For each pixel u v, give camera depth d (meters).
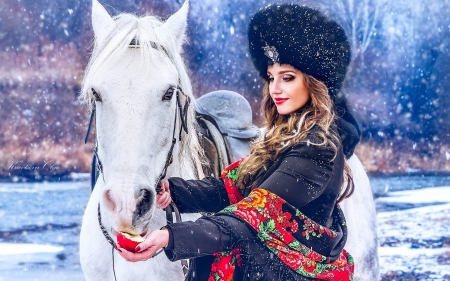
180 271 2.29
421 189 12.20
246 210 1.80
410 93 18.59
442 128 18.05
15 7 16.77
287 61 1.99
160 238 1.68
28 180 13.51
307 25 1.99
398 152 17.33
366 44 19.06
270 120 2.18
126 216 1.79
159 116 1.99
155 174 2.00
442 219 8.31
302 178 1.86
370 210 3.34
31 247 6.70
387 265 5.70
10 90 15.85
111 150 1.91
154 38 2.07
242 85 17.02
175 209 2.20
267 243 1.82
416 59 18.97
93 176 2.69
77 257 6.21
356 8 19.34
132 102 1.93
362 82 18.70
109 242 2.16
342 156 1.99
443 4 19.16
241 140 3.25
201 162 2.58
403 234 7.25
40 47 16.66
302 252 1.85
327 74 2.01
